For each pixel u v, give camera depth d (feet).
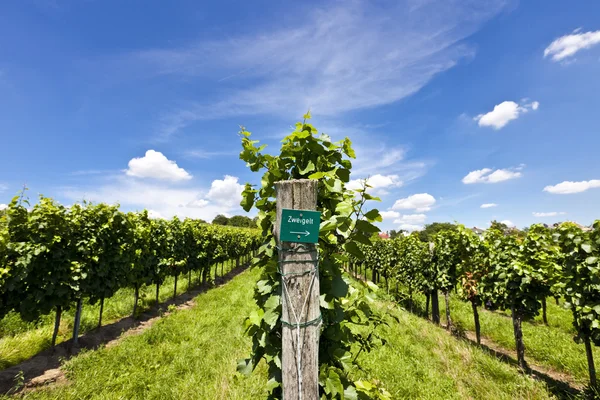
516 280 20.36
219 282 52.90
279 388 6.63
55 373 15.98
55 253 18.39
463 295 26.81
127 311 29.55
